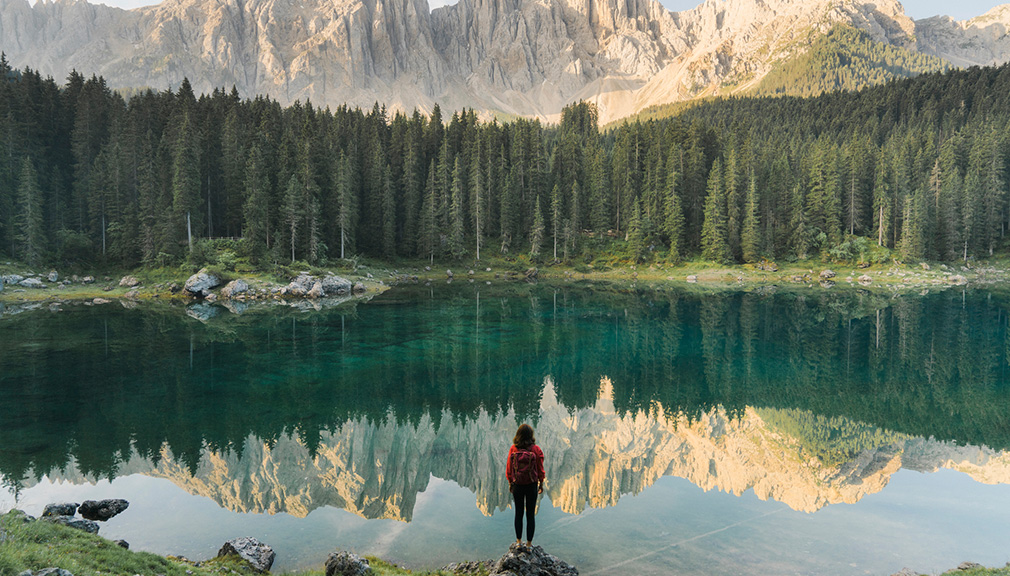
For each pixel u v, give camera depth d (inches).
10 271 3014.3
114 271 3361.2
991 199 4293.8
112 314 2315.5
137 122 3909.9
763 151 5088.6
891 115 7047.2
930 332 1941.4
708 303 2819.9
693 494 690.8
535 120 5152.6
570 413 1076.5
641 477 752.3
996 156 4387.3
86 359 1466.5
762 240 4389.8
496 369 1439.5
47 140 3735.2
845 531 576.7
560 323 2185.0
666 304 2783.0
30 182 3161.9
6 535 368.5
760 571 483.5
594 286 3762.3
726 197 4431.6
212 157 3902.6
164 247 3213.6
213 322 2143.2
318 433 946.1
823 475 757.9
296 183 3518.7
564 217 4847.4
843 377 1352.1
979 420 1014.4
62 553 362.9
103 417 1004.6
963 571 474.6
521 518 418.0
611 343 1793.8
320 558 518.3
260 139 3907.5
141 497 681.0
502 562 399.5
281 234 3484.3
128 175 3499.0
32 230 3154.5
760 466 799.1
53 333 1835.6
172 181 3459.6
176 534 573.9
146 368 1382.9
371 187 4434.1
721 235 4293.8
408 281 4057.6
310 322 2169.0
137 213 3435.0
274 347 1670.8
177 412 1043.3
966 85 7180.1
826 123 7362.2
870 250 4173.2
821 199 4357.8
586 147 5541.3
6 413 1015.6
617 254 4692.4
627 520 604.1
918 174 4643.2
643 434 947.3
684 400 1166.3
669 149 4879.4
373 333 1934.1
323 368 1418.6
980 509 641.0
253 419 1010.7
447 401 1154.0
